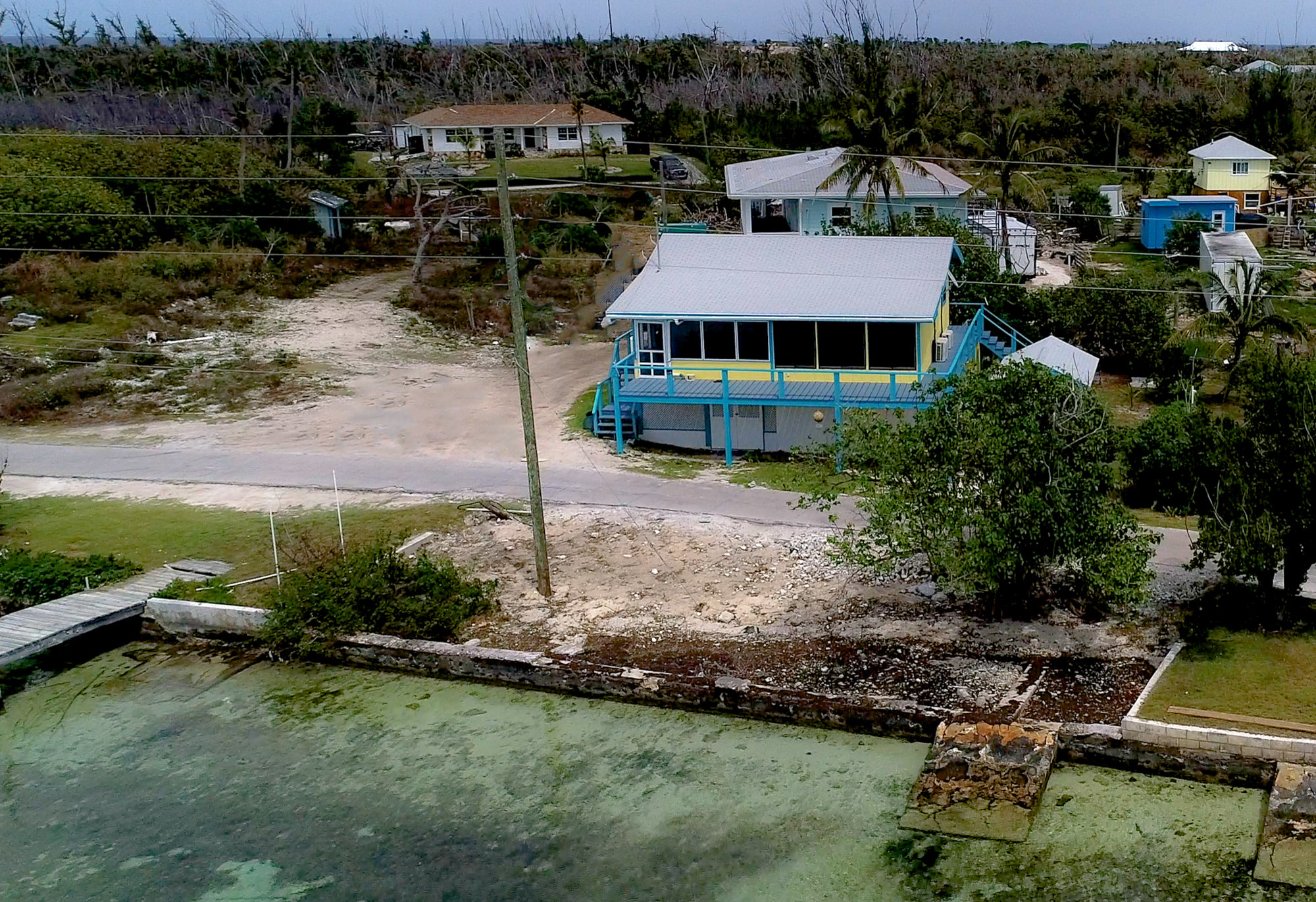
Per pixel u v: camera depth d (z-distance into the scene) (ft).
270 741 73.15
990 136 244.63
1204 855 56.54
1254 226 220.84
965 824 59.67
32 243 173.27
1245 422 73.41
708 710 73.05
